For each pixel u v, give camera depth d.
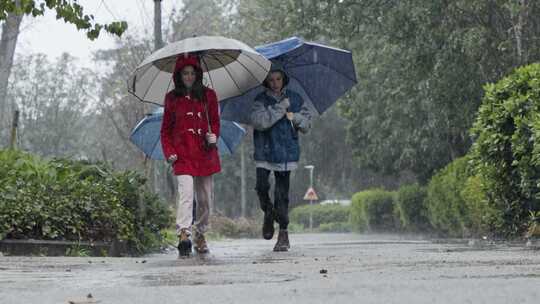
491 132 32.06
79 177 30.31
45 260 20.09
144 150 30.92
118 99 80.81
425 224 67.75
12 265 17.89
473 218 39.38
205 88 22.23
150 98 24.56
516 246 24.83
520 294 9.57
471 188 38.53
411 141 68.06
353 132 79.88
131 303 9.76
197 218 22.75
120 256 26.83
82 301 9.86
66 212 25.44
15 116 36.09
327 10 54.56
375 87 67.00
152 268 16.30
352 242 35.59
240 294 10.47
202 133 21.88
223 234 86.06
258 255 22.44
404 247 26.30
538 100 30.08
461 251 21.45
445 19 51.62
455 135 64.62
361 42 60.84
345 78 27.48
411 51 53.69
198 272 14.75
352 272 13.88
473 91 53.41
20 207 24.64
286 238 25.03
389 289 10.54
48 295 10.74
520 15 46.88
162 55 22.06
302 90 27.59
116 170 31.80
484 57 51.25
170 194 63.41
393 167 79.62
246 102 26.86
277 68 24.64
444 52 51.94
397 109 63.91
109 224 26.47
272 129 24.62
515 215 32.25
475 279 11.68
